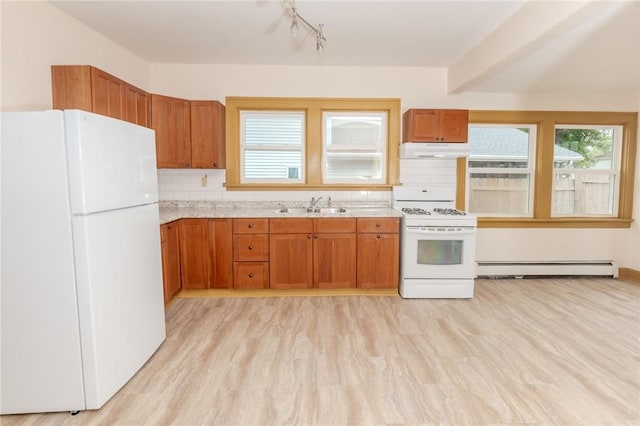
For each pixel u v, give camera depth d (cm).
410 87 390
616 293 358
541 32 227
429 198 396
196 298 345
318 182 393
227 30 291
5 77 209
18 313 168
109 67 309
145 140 223
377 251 344
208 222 338
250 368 215
